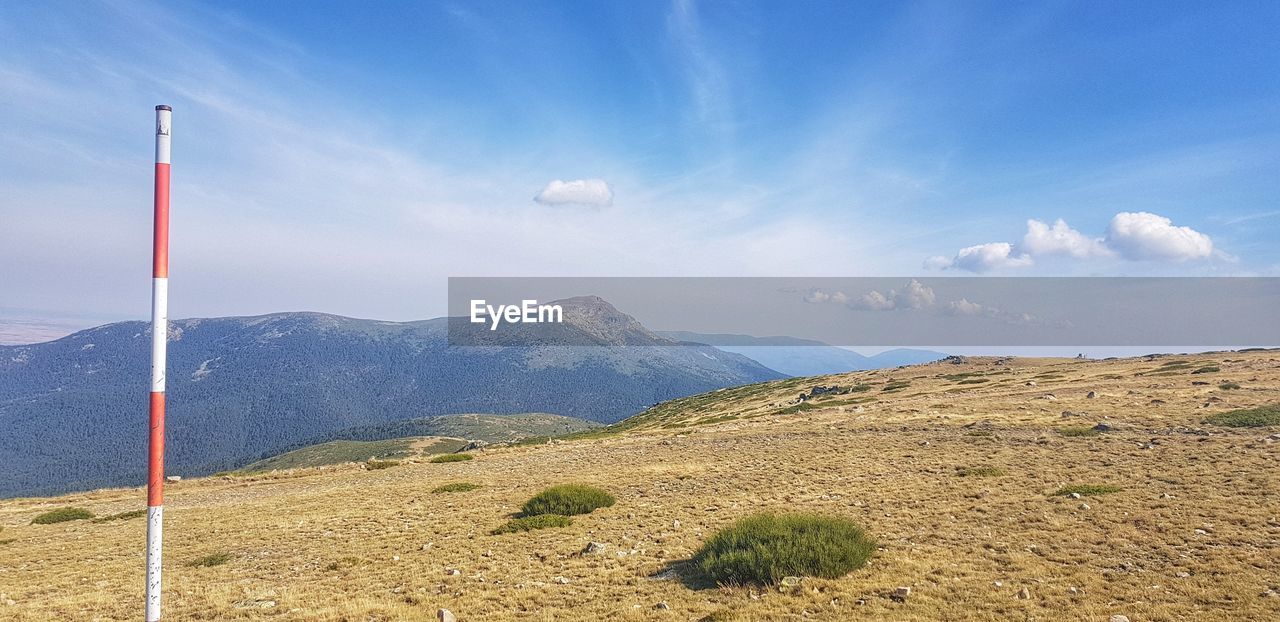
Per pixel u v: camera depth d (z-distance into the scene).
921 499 25.23
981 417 53.91
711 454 46.31
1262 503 20.67
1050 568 15.45
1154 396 57.28
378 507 33.31
